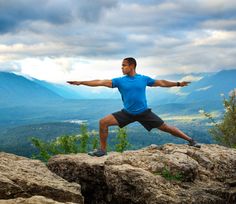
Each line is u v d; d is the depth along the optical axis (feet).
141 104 30.42
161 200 24.68
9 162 27.40
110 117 30.68
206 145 35.94
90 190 29.78
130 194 26.27
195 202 25.36
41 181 24.03
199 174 29.86
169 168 28.43
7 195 21.47
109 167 27.78
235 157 32.71
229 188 28.96
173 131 32.32
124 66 30.45
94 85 29.60
